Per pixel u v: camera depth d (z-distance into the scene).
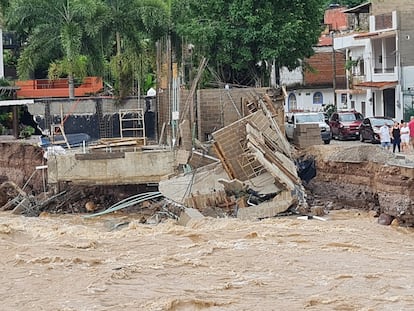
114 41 54.72
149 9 49.34
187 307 20.70
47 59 54.16
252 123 37.09
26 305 21.23
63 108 48.81
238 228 30.61
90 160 38.66
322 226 30.94
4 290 22.72
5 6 58.44
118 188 39.72
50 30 49.59
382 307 20.05
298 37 49.47
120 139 44.97
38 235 31.20
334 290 21.72
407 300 20.62
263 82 51.03
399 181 31.95
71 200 39.56
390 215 32.41
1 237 30.50
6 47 64.12
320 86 79.69
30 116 57.03
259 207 33.53
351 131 54.03
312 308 20.23
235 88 45.84
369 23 64.69
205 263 25.19
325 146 40.25
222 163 35.66
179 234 30.17
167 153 38.53
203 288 22.30
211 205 34.38
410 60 59.16
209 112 43.59
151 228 31.61
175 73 51.19
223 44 49.16
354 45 66.94
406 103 58.53
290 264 24.83
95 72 51.06
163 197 37.47
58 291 22.52
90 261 25.97
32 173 42.94
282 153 38.88
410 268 24.23
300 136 45.44
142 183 38.91
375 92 63.84
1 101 49.88
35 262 26.00
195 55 50.69
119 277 23.70
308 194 38.25
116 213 37.78
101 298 21.62
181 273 24.05
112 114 49.25
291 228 30.48
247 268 24.44
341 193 37.19
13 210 38.97
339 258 25.58
